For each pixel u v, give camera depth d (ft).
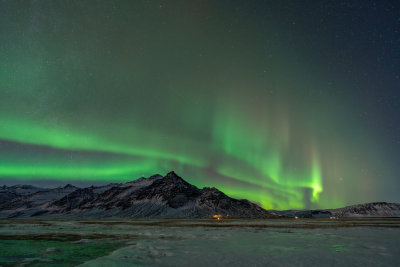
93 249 77.00
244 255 60.49
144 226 201.26
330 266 49.24
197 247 73.97
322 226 189.57
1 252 74.08
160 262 53.21
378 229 151.02
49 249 78.02
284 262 52.75
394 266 49.19
